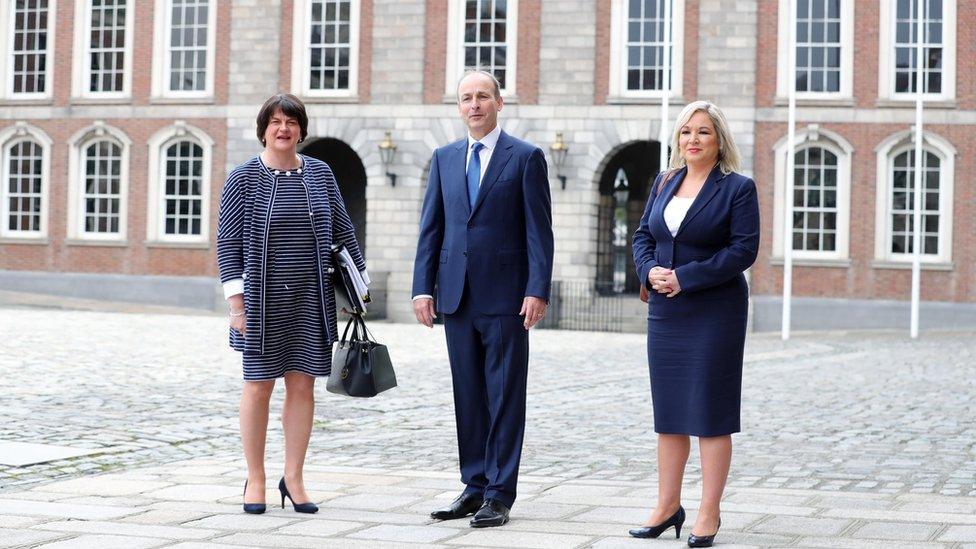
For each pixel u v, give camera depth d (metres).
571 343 23.75
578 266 30.03
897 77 29.31
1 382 13.51
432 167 6.76
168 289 32.28
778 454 9.38
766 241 29.48
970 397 13.95
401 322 30.77
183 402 12.40
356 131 31.17
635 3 30.02
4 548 5.38
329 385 6.52
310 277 6.60
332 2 31.47
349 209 34.91
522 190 6.49
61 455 8.52
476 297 6.46
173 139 32.41
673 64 29.75
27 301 31.25
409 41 30.92
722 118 6.03
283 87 31.67
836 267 29.25
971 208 28.84
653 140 29.81
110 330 23.00
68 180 33.09
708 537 5.65
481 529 6.04
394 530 5.96
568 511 6.60
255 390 6.46
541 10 30.25
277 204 6.53
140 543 5.52
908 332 28.45
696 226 5.92
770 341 25.77
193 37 32.41
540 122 30.23
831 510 6.55
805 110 29.31
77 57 33.09
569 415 12.10
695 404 5.82
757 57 29.47
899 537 5.79
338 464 8.67
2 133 33.53
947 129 28.91
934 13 29.20
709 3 29.56
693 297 5.89
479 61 30.67
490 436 6.38
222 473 7.87
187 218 32.41
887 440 10.23
